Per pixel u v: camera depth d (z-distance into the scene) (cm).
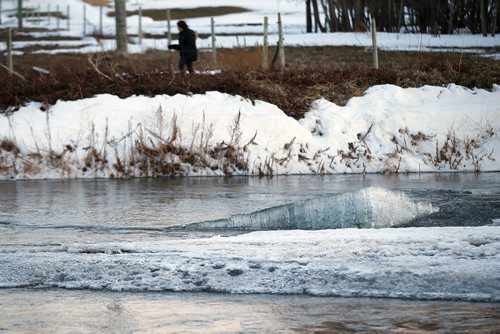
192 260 2377
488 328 1859
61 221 3484
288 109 5909
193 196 4288
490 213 3391
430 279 2161
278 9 15062
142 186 4784
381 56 7831
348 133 5672
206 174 5356
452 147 5534
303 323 1920
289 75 6231
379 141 5609
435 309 2011
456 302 2069
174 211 3750
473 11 9544
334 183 4788
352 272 2219
